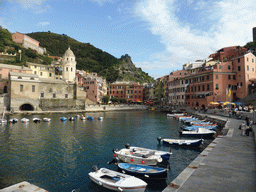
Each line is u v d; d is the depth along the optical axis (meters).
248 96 63.16
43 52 157.00
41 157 23.11
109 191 14.67
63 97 90.94
